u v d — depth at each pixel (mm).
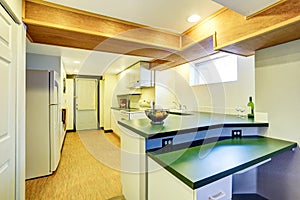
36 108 2559
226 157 1188
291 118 1541
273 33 1335
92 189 2203
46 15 1555
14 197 1305
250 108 2320
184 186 938
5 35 1146
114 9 1668
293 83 1517
